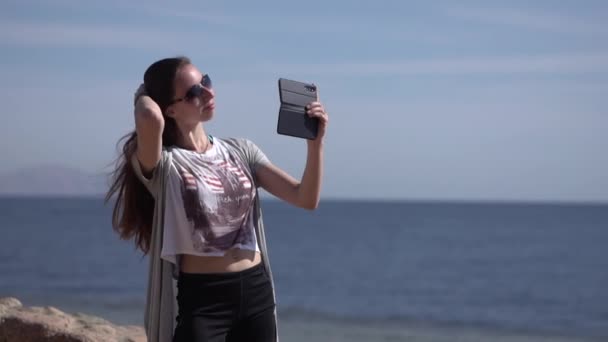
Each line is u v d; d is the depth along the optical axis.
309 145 3.17
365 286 34.69
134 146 3.07
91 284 31.39
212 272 2.99
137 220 3.18
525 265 45.19
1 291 28.48
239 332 3.12
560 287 34.94
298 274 39.84
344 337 18.22
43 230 74.06
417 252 54.69
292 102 3.09
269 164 3.30
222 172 3.07
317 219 132.62
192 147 3.12
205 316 2.96
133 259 42.88
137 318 19.47
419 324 22.98
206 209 2.98
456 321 24.25
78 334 4.52
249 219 3.15
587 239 71.12
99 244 54.62
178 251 2.98
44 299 25.39
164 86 3.04
